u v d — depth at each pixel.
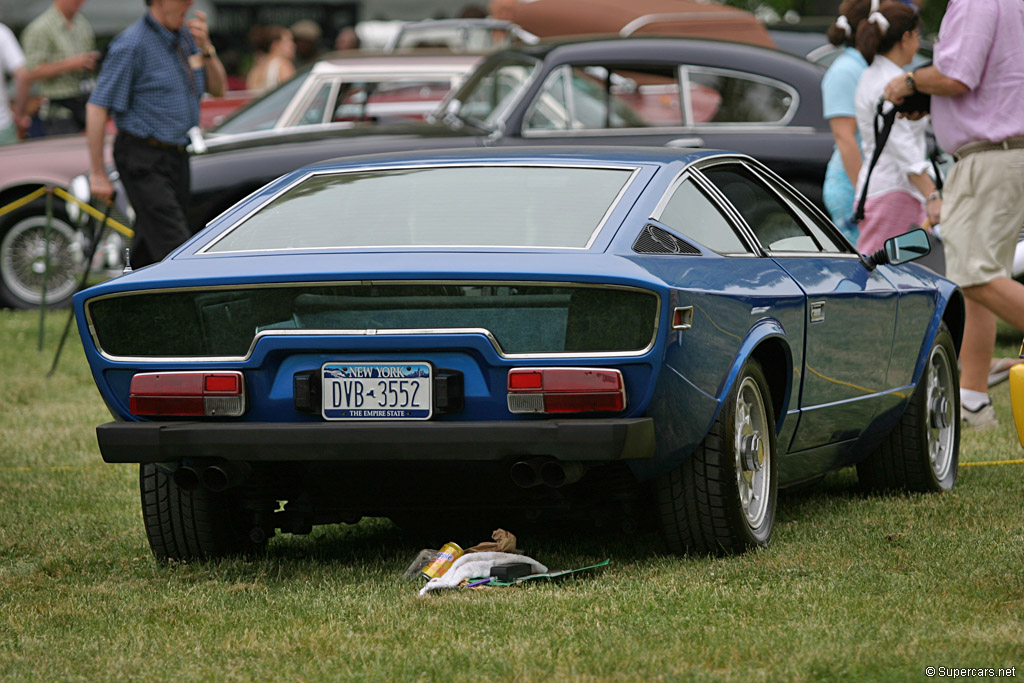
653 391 12.25
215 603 12.60
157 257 27.39
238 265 13.12
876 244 23.34
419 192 14.08
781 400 14.57
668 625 11.34
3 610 12.56
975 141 20.59
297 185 14.65
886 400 16.66
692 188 14.27
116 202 34.28
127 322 13.21
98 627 11.93
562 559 14.03
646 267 12.52
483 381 12.42
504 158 14.54
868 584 12.47
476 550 13.59
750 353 13.51
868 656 10.34
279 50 53.25
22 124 44.31
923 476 17.30
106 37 58.78
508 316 12.34
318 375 12.74
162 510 14.25
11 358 30.06
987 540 14.20
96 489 18.48
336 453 12.50
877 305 16.31
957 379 18.42
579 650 10.74
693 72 30.33
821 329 15.03
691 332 12.61
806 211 16.56
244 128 34.81
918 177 22.77
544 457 12.29
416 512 13.83
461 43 46.19
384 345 12.47
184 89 27.27
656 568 13.30
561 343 12.29
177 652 11.09
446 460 12.72
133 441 12.89
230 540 14.57
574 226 13.16
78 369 28.97
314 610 12.21
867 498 17.28
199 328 13.00
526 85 30.53
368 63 36.06
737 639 10.87
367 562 14.38
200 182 30.80
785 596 12.09
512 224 13.31
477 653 10.73
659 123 30.36
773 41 41.34
